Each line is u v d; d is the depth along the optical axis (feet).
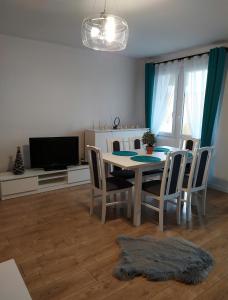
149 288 5.85
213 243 7.91
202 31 10.68
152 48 13.73
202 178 9.98
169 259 6.80
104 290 5.77
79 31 11.00
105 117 15.84
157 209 8.75
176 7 8.18
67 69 13.70
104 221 9.14
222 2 7.75
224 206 11.06
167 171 8.41
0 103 11.87
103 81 15.31
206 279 6.18
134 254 7.06
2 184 11.04
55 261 6.82
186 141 12.42
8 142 12.37
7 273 3.88
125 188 9.45
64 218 9.50
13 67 11.96
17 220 9.25
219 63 12.06
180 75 14.75
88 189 12.86
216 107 12.48
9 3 8.14
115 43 7.77
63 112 13.97
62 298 5.51
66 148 13.09
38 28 10.63
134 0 7.70
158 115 16.24
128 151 11.14
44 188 12.38
